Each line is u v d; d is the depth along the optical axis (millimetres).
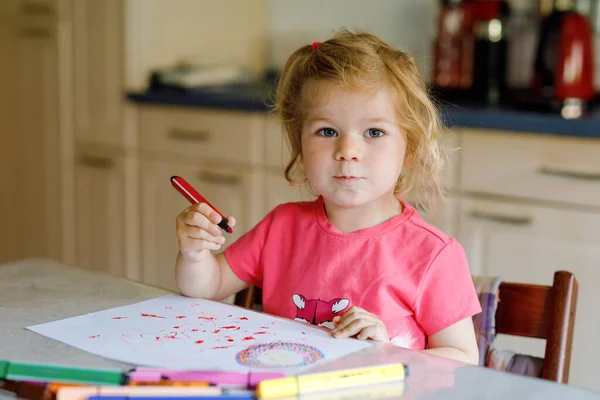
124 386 667
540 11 2311
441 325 992
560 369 1010
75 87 2807
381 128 1016
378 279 1021
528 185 1870
